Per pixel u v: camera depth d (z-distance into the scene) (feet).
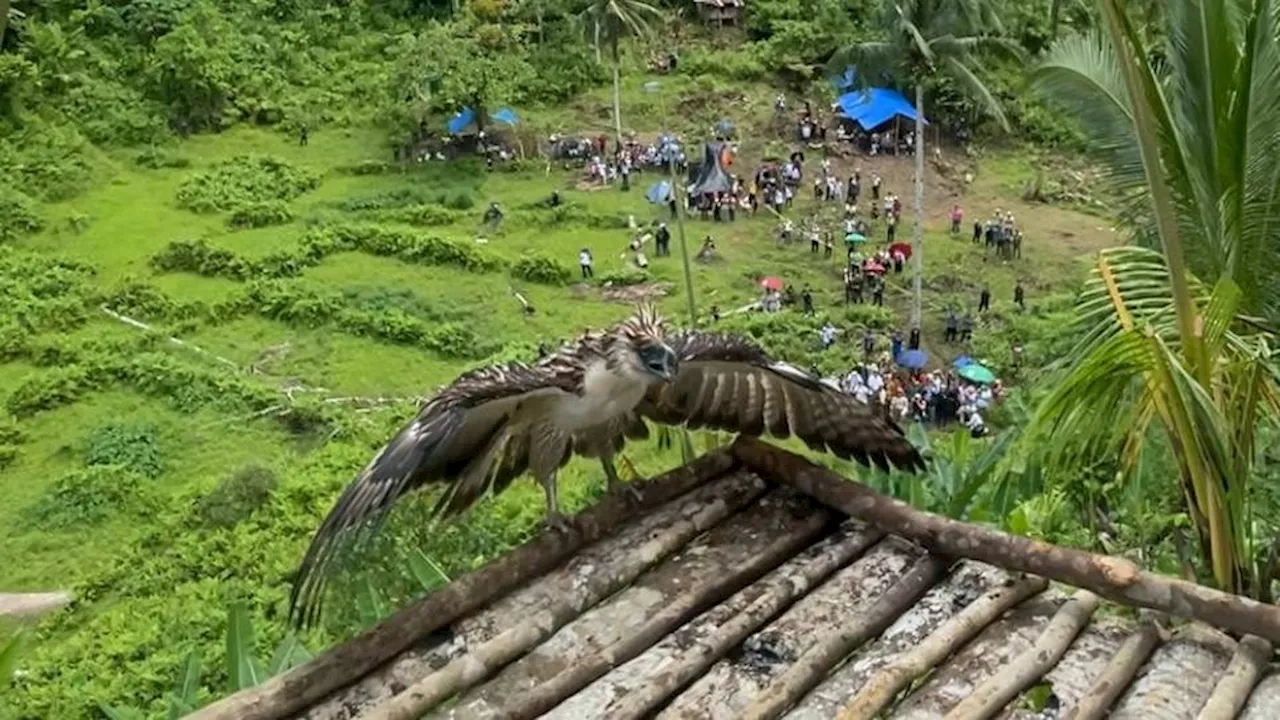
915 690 17.79
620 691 17.40
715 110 167.32
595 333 18.67
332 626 36.55
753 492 21.47
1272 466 39.86
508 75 165.78
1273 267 34.55
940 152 157.28
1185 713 17.17
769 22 179.83
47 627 85.30
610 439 20.34
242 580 84.84
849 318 122.21
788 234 138.92
